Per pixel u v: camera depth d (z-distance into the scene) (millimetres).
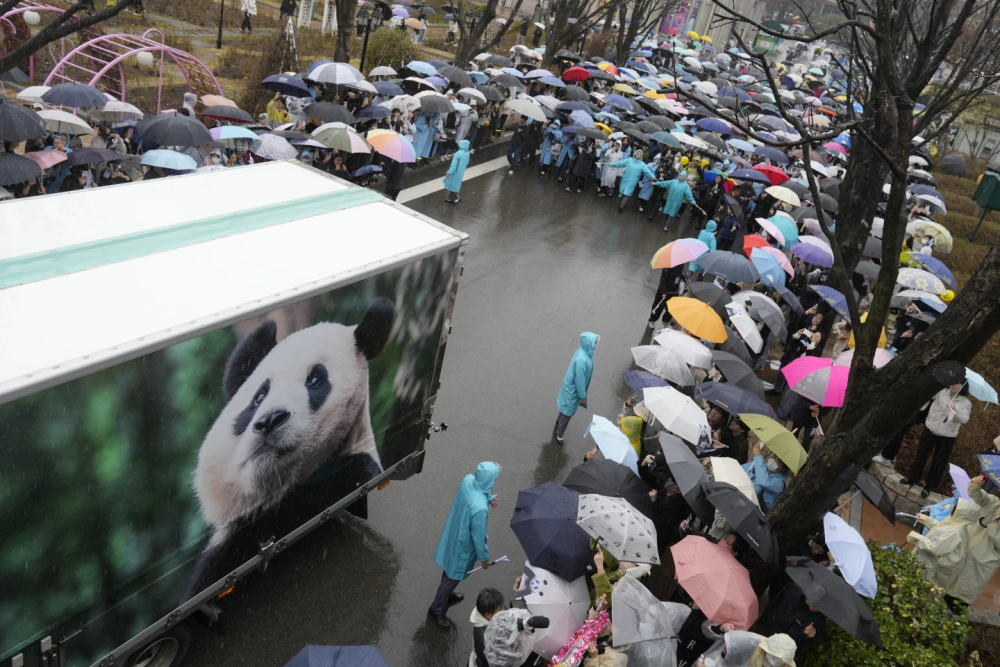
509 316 14062
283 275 5949
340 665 4504
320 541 8117
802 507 7117
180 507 5414
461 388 11531
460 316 13641
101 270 5383
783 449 7969
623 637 5852
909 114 6180
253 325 5438
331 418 6660
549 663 6297
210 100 17266
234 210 6926
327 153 14406
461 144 17812
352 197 7879
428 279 7301
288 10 32125
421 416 8172
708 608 6242
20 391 4051
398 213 7785
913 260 15898
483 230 17609
